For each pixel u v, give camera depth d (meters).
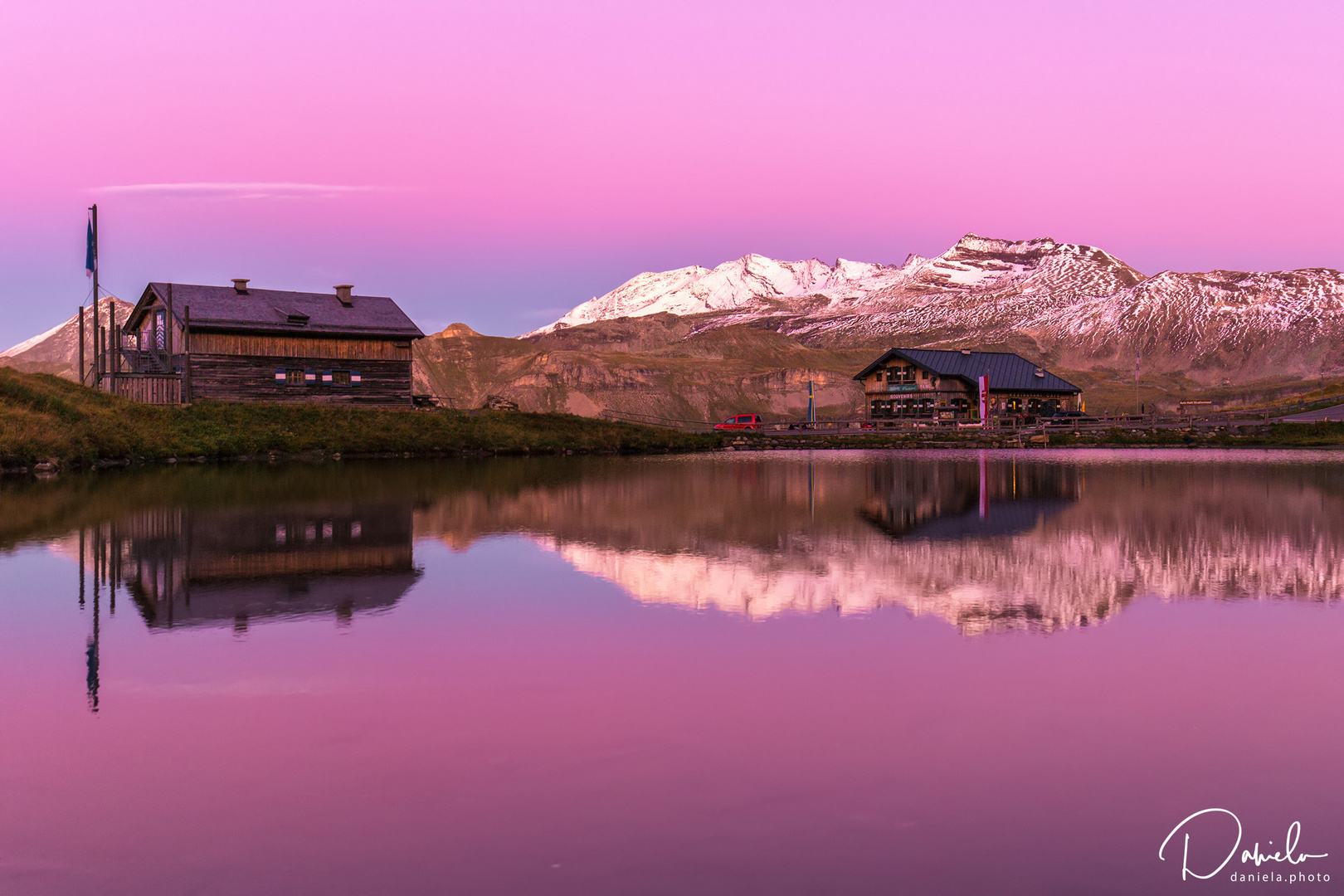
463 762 7.21
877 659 10.13
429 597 13.63
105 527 21.55
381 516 24.11
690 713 8.32
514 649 10.62
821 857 5.75
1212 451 72.56
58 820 6.26
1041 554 17.69
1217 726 7.96
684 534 20.80
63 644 10.86
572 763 7.17
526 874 5.55
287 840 5.97
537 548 18.56
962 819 6.25
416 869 5.61
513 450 65.94
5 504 26.28
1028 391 114.19
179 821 6.23
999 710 8.38
